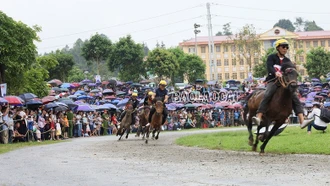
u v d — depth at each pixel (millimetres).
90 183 9914
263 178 9797
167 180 9930
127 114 26859
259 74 87688
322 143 16734
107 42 78125
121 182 9891
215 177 10156
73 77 100000
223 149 17562
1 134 26516
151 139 26016
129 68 79062
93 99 45625
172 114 43688
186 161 13531
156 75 82500
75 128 34531
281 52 14812
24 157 16422
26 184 10133
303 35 130625
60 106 32375
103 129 37656
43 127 30344
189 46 134250
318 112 22516
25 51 33656
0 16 32500
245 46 89375
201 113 44875
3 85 29484
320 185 8711
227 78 132750
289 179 9531
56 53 86875
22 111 29188
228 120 45750
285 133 23875
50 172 11906
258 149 16734
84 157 15680
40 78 38500
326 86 58781
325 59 96938
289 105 14508
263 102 14641
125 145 21516
